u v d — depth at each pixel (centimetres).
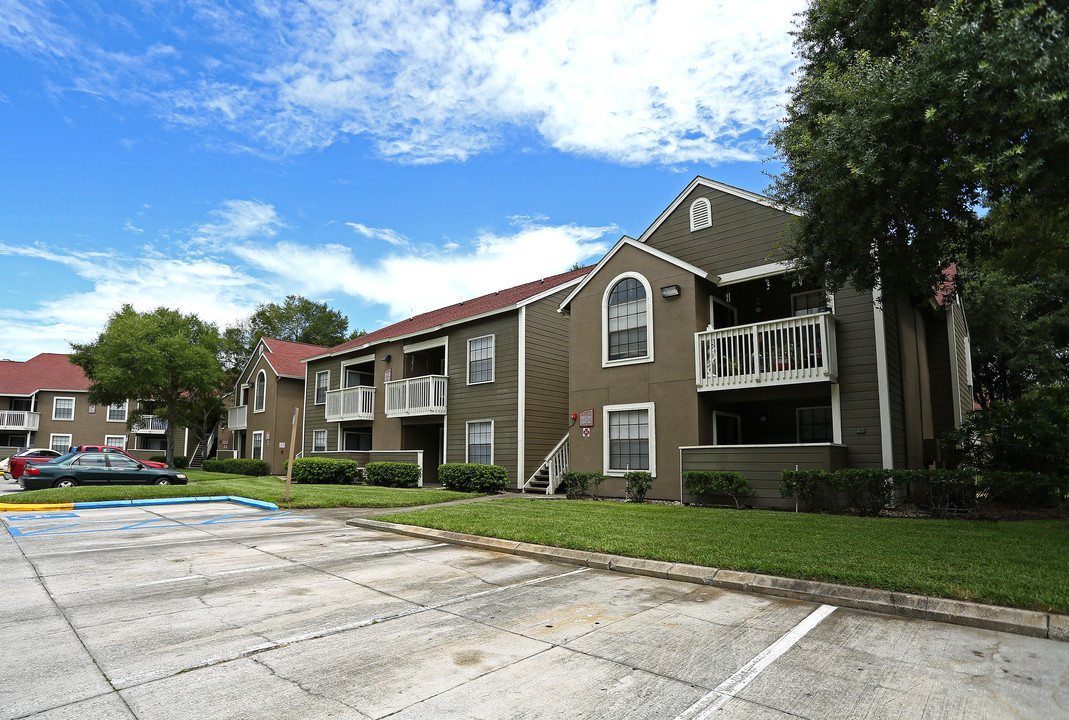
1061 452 1130
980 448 1230
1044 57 620
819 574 624
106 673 413
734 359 1345
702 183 1534
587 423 1592
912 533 837
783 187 995
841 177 809
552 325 2045
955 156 716
